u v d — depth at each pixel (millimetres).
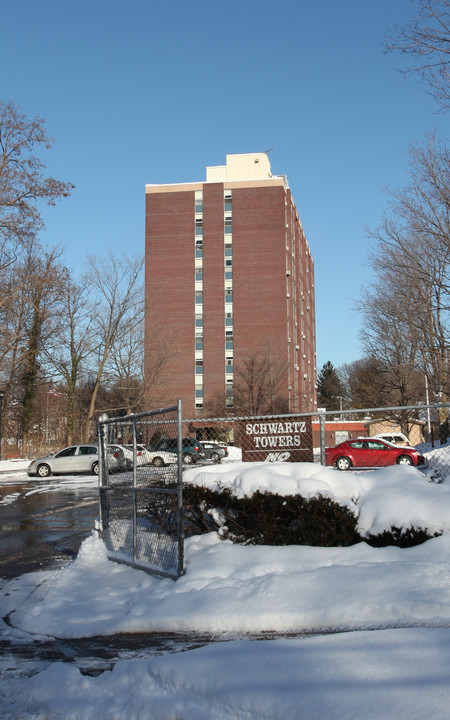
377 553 6461
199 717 3498
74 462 29594
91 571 7977
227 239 63906
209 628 5438
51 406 58906
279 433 9688
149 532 7707
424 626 4836
